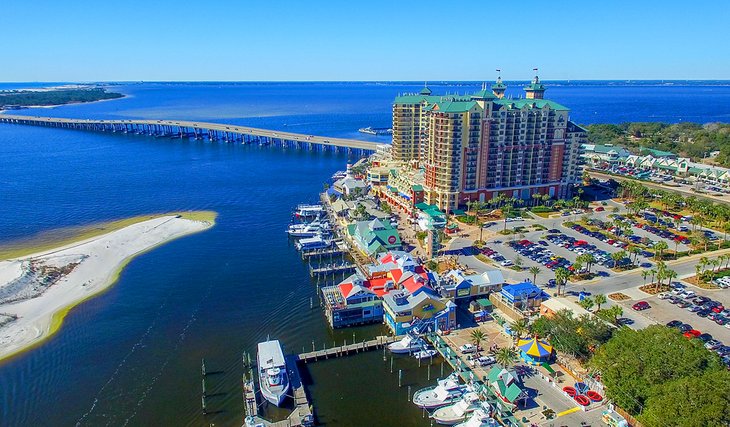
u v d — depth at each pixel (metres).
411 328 115.56
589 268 145.38
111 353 110.81
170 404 94.94
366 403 94.56
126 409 93.56
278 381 95.38
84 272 150.25
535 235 177.00
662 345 87.50
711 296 127.00
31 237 183.88
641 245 164.12
